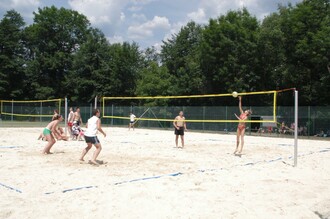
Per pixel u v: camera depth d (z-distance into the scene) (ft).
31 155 32.53
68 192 18.99
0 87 144.25
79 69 149.89
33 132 67.41
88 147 28.58
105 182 21.53
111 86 143.23
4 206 16.42
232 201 18.01
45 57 159.63
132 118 84.53
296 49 91.30
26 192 18.95
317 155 38.83
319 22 91.56
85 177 22.85
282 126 75.05
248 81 103.55
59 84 156.76
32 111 113.80
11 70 150.10
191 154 36.09
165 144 46.88
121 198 17.98
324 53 86.17
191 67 116.88
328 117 70.74
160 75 130.11
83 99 148.97
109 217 15.24
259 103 106.22
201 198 18.35
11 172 24.13
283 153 39.58
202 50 110.11
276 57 105.40
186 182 22.09
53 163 28.02
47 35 164.45
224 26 107.65
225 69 103.19
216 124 84.02
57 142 45.06
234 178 23.95
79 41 172.14
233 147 44.93
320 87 90.79
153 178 22.94
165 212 15.98
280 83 107.14
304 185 22.34
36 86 153.48
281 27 98.37
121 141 49.93
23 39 164.86
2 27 151.74
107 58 150.82
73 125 48.80
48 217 15.08
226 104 107.55
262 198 18.85
